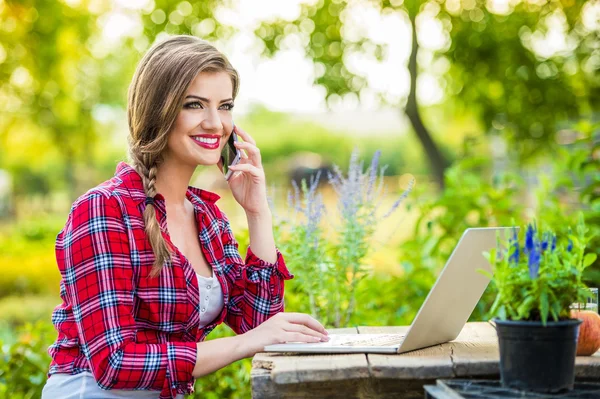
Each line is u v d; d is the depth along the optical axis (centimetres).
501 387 168
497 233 175
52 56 1440
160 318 218
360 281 351
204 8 938
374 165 316
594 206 394
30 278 1412
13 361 349
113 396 210
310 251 314
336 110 973
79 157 2488
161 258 214
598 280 361
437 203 420
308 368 177
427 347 204
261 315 246
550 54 1002
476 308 363
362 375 177
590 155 419
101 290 207
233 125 252
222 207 1551
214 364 209
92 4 1423
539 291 164
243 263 257
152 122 226
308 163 2689
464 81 1020
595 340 185
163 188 235
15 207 3694
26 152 2814
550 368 162
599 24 951
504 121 1005
